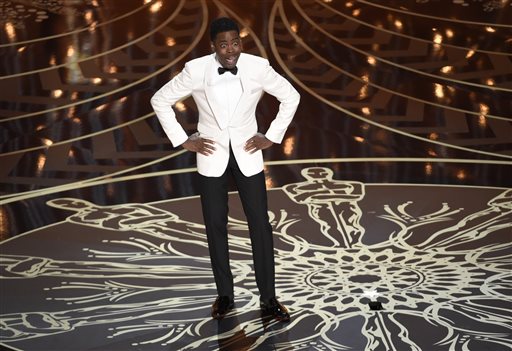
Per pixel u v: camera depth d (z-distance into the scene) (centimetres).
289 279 2114
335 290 2058
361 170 2730
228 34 1733
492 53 3584
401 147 2875
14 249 2298
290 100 1830
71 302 2028
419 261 2192
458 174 2695
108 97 3262
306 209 2488
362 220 2419
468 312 1947
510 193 2570
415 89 3294
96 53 3628
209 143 1831
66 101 3241
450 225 2381
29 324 1939
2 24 3925
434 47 3650
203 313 1967
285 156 2822
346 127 3011
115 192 2620
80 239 2345
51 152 2881
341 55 3572
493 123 3034
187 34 3778
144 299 2036
